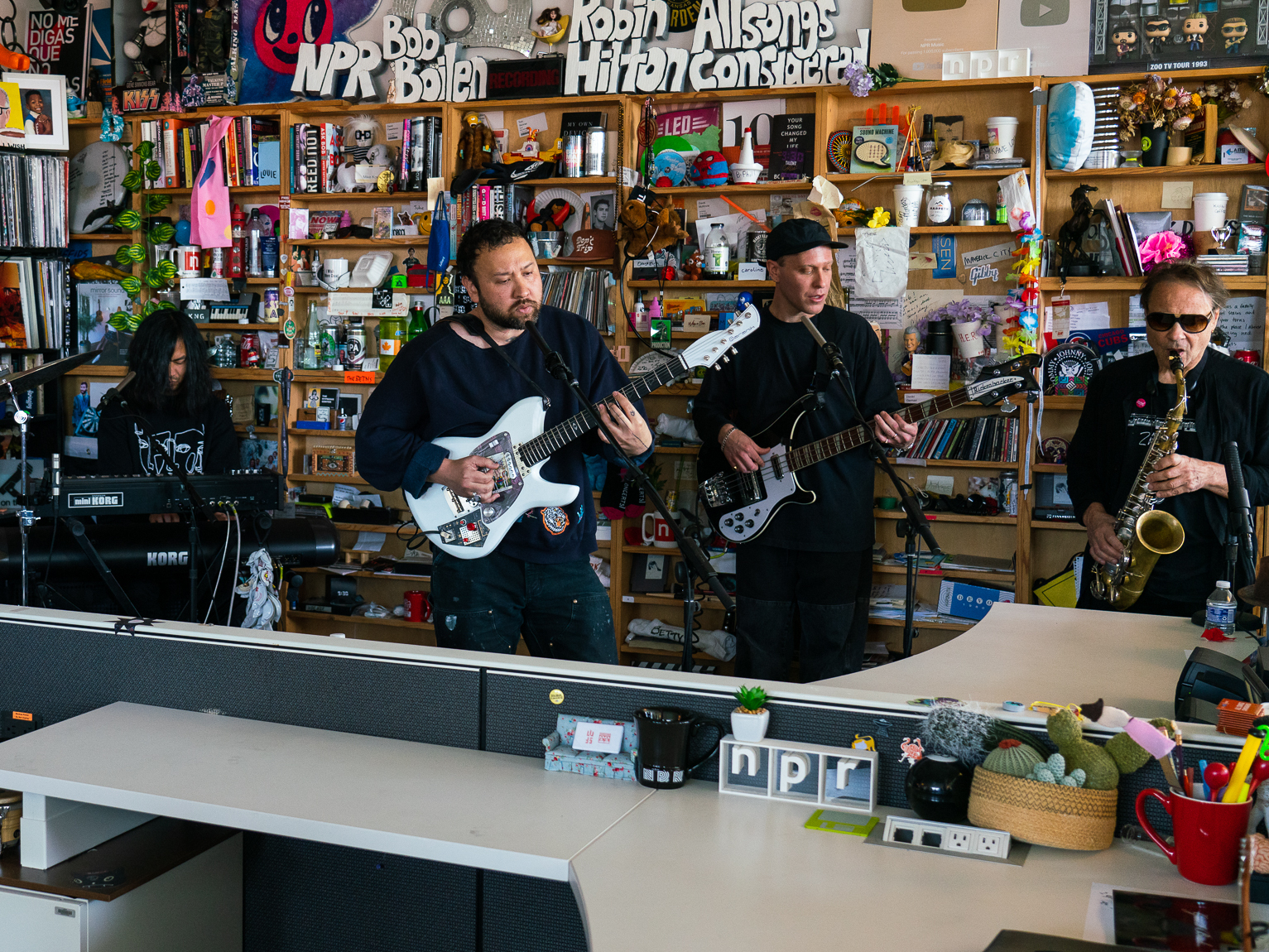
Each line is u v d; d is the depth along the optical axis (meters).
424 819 1.60
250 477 3.12
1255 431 3.01
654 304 4.61
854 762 1.66
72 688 2.22
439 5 4.96
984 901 1.36
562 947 1.97
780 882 1.41
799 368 3.71
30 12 5.63
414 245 5.09
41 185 5.35
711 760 1.79
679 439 4.59
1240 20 3.90
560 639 2.82
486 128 4.86
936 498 4.33
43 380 2.79
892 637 4.51
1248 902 1.17
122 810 1.95
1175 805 1.44
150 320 3.79
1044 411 4.30
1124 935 1.27
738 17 4.51
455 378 2.76
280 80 5.24
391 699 1.98
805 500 3.65
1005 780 1.51
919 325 4.39
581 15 4.72
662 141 4.67
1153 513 2.64
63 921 1.74
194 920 1.98
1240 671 1.86
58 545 3.22
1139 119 4.03
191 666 2.12
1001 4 4.17
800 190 4.49
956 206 4.39
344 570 5.10
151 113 5.36
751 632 3.82
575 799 1.69
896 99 4.40
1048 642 2.45
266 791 1.71
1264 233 3.95
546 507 2.73
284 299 5.16
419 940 2.06
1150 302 2.97
